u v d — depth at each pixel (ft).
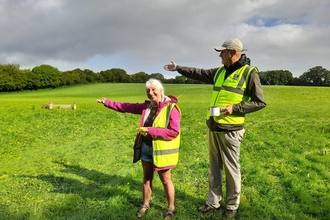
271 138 30.60
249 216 13.07
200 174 18.92
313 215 13.33
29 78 299.79
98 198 15.11
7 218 12.91
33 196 15.40
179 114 12.37
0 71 306.76
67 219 12.91
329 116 52.80
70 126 38.78
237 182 12.67
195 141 28.96
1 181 17.62
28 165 21.26
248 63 12.39
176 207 13.87
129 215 13.17
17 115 49.52
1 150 25.32
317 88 156.46
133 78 394.32
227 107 11.73
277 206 14.10
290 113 58.34
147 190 13.20
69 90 249.14
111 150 25.96
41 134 32.99
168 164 12.14
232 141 12.34
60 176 18.63
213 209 13.47
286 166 20.54
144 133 11.77
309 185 16.63
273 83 326.44
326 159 22.21
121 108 13.43
